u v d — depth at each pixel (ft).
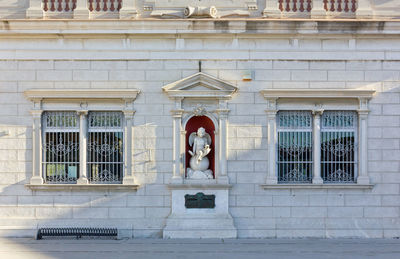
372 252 57.47
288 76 67.21
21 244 61.52
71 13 67.97
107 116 67.46
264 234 66.03
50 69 67.15
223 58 67.15
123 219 66.33
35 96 66.18
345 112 67.62
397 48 67.56
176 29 66.49
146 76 67.05
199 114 66.95
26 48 67.15
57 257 54.34
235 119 66.95
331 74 67.36
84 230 65.41
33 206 66.44
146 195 66.49
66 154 67.05
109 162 67.10
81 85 67.05
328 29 66.64
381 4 68.23
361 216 66.59
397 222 66.59
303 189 66.64
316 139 66.85
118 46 67.21
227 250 58.13
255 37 67.10
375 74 67.41
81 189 66.39
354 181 67.31
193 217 65.87
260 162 66.80
